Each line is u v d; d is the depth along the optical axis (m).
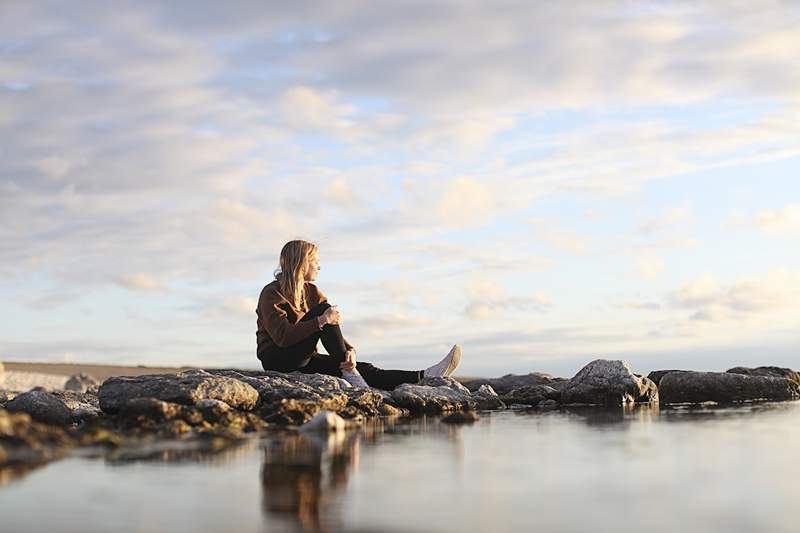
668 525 2.77
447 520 2.88
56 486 3.62
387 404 8.00
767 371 10.51
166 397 6.65
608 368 9.45
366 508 3.09
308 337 8.48
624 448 4.75
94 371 23.64
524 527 2.76
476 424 6.65
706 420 6.57
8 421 4.88
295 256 8.66
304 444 5.18
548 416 7.46
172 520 2.92
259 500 3.26
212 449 4.92
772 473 3.78
